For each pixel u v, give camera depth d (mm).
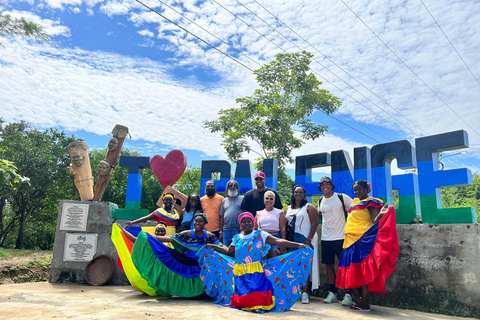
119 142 8867
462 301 5328
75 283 7879
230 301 5324
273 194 5996
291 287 5145
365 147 6996
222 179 8352
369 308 5211
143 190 28812
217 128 22484
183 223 6879
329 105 21141
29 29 10531
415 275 5848
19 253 17250
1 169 8547
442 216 5934
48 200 27469
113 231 6359
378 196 6750
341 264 5457
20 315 4191
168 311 4641
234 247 5391
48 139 27422
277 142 22375
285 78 21516
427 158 6293
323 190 6043
